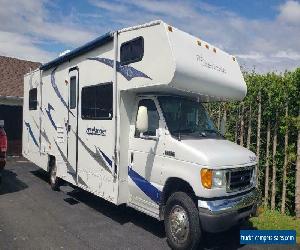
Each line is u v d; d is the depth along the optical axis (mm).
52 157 9680
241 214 5531
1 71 20125
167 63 5523
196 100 6906
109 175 6762
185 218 5445
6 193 9297
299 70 7660
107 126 6832
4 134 9508
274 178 8141
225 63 6887
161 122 6055
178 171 5562
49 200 8617
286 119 7777
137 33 6129
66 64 8664
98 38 7035
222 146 5902
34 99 11148
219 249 5863
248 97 8852
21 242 5793
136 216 7426
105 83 6941
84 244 5789
